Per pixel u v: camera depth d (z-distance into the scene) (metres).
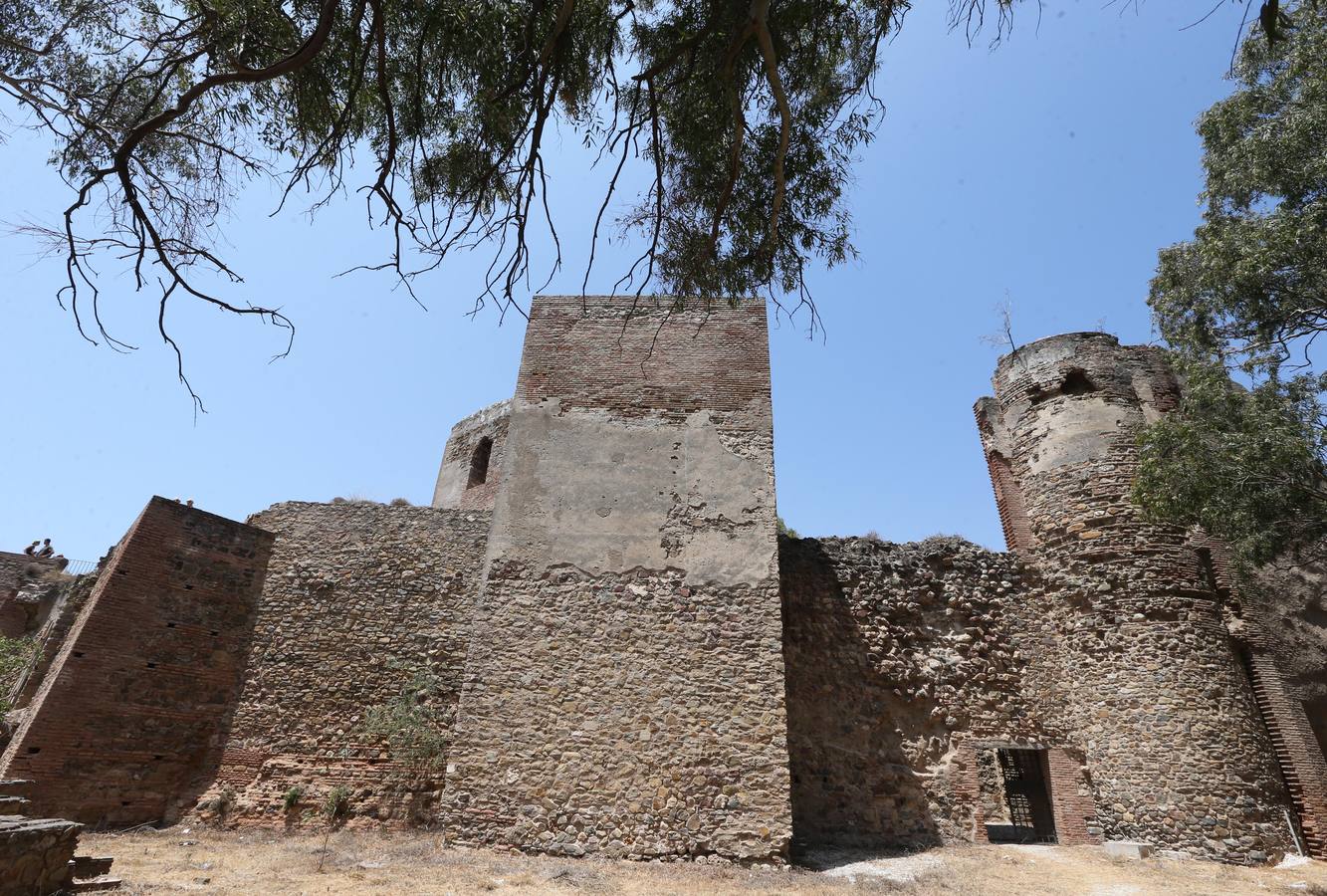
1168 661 10.75
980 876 8.54
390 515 13.90
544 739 9.58
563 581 10.51
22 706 13.28
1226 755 10.11
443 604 13.12
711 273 6.40
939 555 12.73
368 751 11.91
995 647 12.01
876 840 10.43
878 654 11.81
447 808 9.26
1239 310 9.97
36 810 10.05
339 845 9.77
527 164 4.93
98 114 5.50
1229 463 9.15
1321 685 11.01
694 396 11.82
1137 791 10.33
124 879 7.06
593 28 5.46
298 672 12.57
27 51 5.39
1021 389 13.71
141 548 12.09
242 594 13.08
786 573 12.48
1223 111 10.32
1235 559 9.77
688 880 7.98
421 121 5.24
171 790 11.44
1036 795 15.17
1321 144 9.02
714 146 6.05
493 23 5.37
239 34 4.91
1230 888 8.13
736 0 5.04
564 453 11.38
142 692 11.52
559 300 12.72
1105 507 11.91
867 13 5.56
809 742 11.14
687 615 10.27
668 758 9.41
